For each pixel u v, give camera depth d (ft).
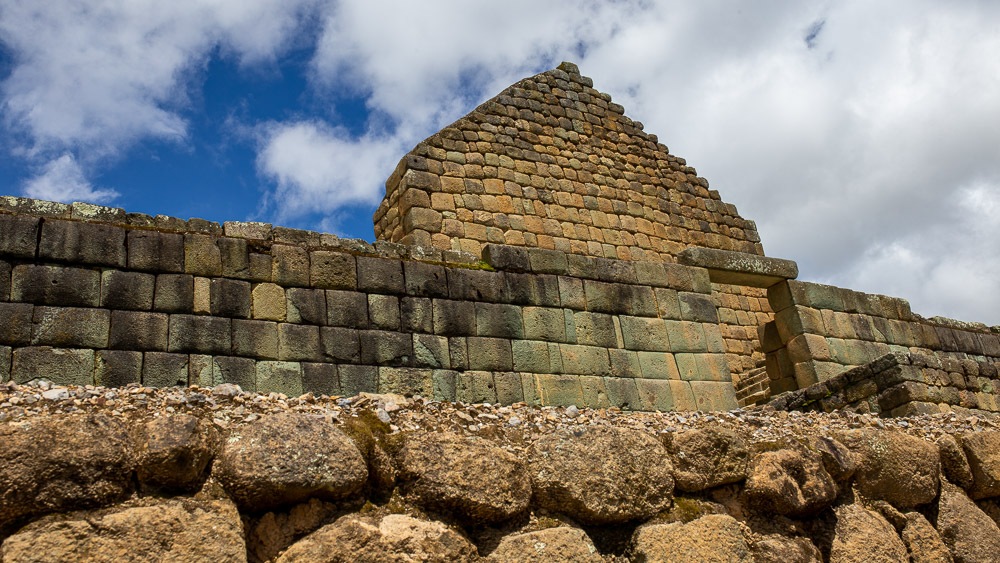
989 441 25.05
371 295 35.32
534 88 67.87
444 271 37.37
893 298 58.13
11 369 27.45
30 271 29.14
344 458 15.72
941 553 22.03
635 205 67.72
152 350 30.09
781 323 53.57
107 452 13.70
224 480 14.65
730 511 19.95
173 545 13.38
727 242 71.72
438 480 16.31
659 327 41.75
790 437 21.83
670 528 18.33
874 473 22.41
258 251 34.01
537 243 60.90
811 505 20.58
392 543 15.20
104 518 13.16
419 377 34.65
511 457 17.56
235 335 31.83
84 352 28.91
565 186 64.69
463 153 60.70
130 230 31.63
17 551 12.30
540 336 38.27
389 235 58.95
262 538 14.70
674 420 23.50
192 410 16.69
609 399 38.55
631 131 71.46
